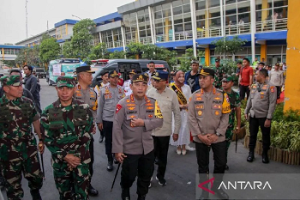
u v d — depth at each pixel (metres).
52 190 3.84
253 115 4.52
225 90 3.96
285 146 4.62
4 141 2.95
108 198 3.56
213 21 21.92
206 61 23.16
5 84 2.89
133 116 3.02
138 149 3.07
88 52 33.38
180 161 4.86
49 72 22.83
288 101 5.55
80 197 2.83
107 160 5.04
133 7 28.62
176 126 4.02
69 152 2.79
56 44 41.19
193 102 3.41
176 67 21.86
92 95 3.80
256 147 5.11
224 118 3.31
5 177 3.06
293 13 5.29
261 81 4.39
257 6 18.62
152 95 3.94
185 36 24.78
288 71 5.50
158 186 3.86
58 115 2.72
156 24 27.41
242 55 20.88
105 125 4.51
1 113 2.91
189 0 23.41
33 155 3.13
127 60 10.93
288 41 5.44
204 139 3.25
